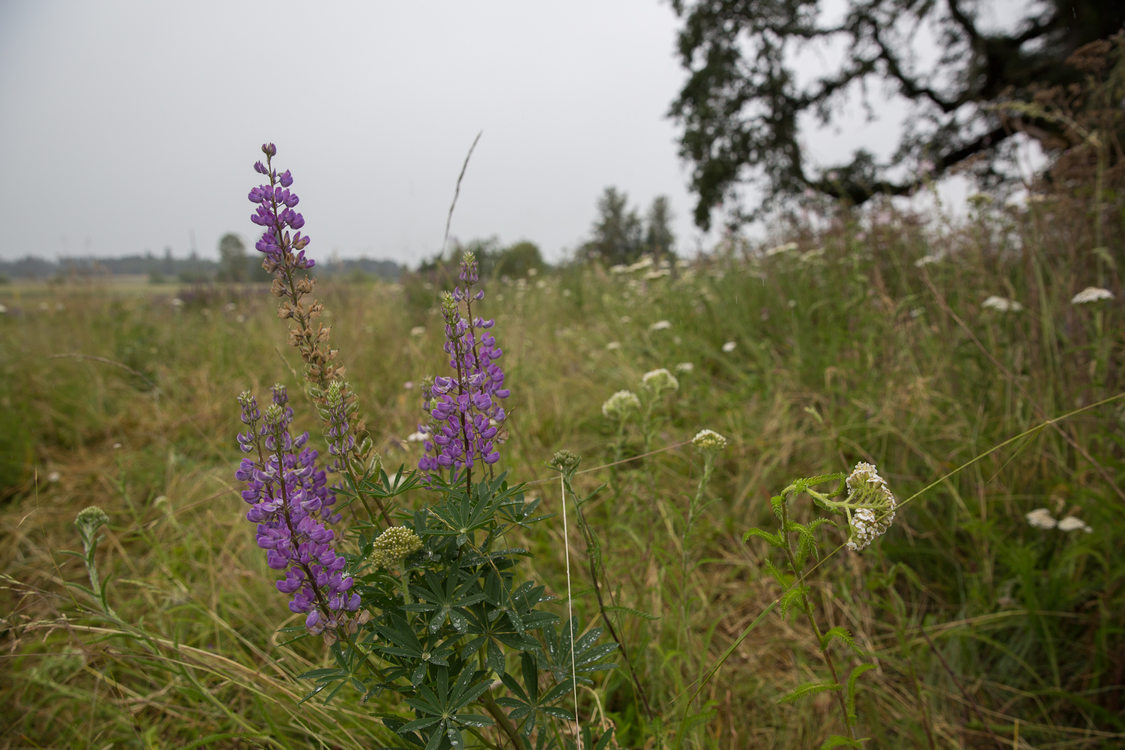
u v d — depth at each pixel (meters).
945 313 3.28
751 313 5.51
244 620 2.32
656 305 5.78
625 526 2.25
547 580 2.37
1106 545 2.04
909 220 4.48
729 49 16.89
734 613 2.49
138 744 1.85
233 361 5.96
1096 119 3.33
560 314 7.84
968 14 13.34
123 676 2.15
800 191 15.55
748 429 3.61
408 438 2.84
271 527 1.12
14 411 4.41
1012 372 2.90
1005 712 1.96
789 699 1.18
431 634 1.14
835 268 4.85
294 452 1.18
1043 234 3.38
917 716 1.91
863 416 3.21
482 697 1.23
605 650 1.26
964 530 2.47
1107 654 1.88
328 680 1.12
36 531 3.17
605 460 3.02
